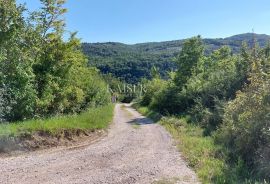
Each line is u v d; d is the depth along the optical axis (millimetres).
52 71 22594
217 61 43125
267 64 14227
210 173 10219
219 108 21688
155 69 77812
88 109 32188
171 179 9680
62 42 23469
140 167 11070
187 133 20500
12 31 17438
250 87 12469
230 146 13945
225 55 44656
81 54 28953
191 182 9414
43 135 13867
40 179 8742
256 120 11414
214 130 19828
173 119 29047
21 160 10688
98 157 12266
